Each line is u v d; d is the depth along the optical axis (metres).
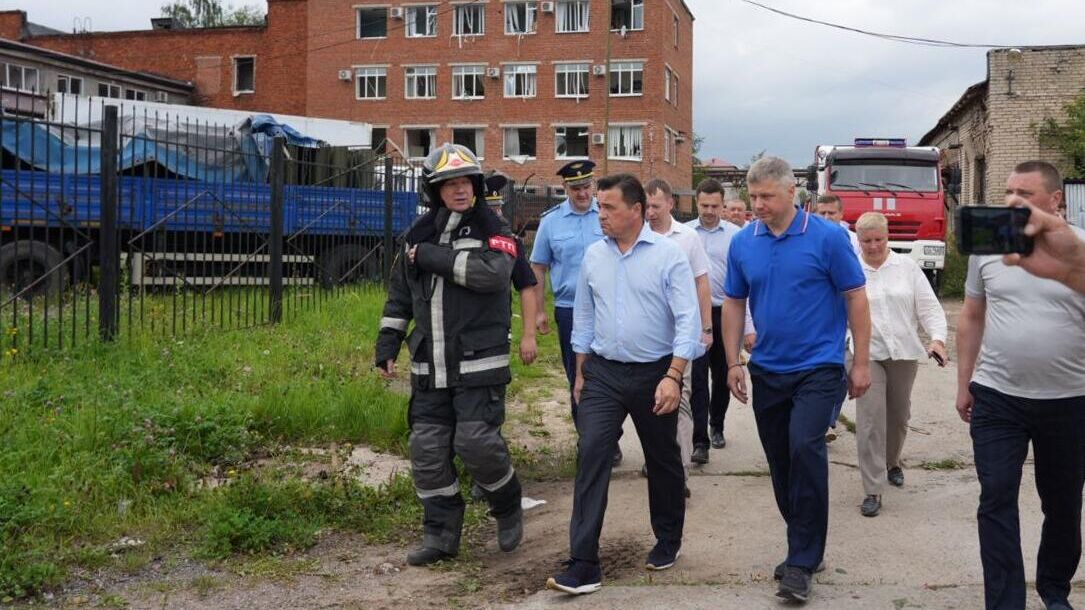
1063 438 4.09
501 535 5.35
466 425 5.04
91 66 46.12
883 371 5.99
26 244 12.27
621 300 4.83
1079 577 4.79
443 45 49.91
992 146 25.00
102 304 9.42
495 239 5.02
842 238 4.74
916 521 5.77
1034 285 4.05
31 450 6.12
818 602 4.48
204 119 21.89
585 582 4.61
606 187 4.81
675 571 4.98
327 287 14.62
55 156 14.66
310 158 19.14
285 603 4.64
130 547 5.25
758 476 6.93
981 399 4.19
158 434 6.47
